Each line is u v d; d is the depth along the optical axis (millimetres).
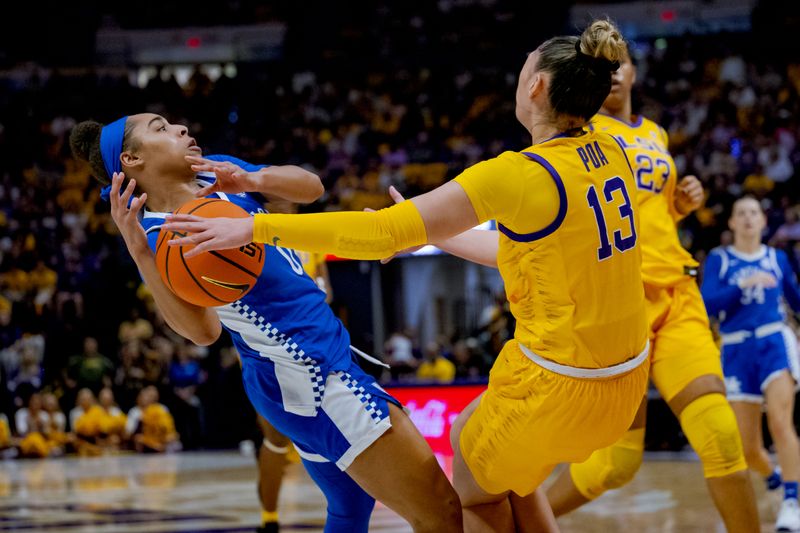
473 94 21234
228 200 3062
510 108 20656
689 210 4352
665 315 4047
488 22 22547
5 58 22078
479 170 2729
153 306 15016
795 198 16594
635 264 2889
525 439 2904
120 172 3078
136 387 13602
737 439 3840
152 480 9430
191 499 7621
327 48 22641
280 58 22828
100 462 12039
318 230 2637
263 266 2902
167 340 14438
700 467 8766
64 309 14727
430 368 12258
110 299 15148
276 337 2988
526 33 22438
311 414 2998
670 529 5355
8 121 20328
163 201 3096
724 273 6078
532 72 2896
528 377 2861
